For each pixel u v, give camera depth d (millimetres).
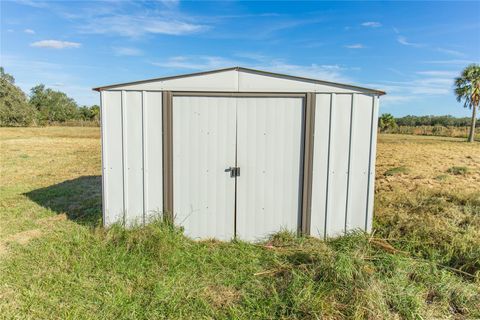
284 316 2721
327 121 4297
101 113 4266
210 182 4406
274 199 4426
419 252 3842
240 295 3062
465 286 3117
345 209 4414
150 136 4309
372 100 4277
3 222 5000
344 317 2652
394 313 2730
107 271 3443
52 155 13641
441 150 17484
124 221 4383
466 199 5785
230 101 4301
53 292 3051
